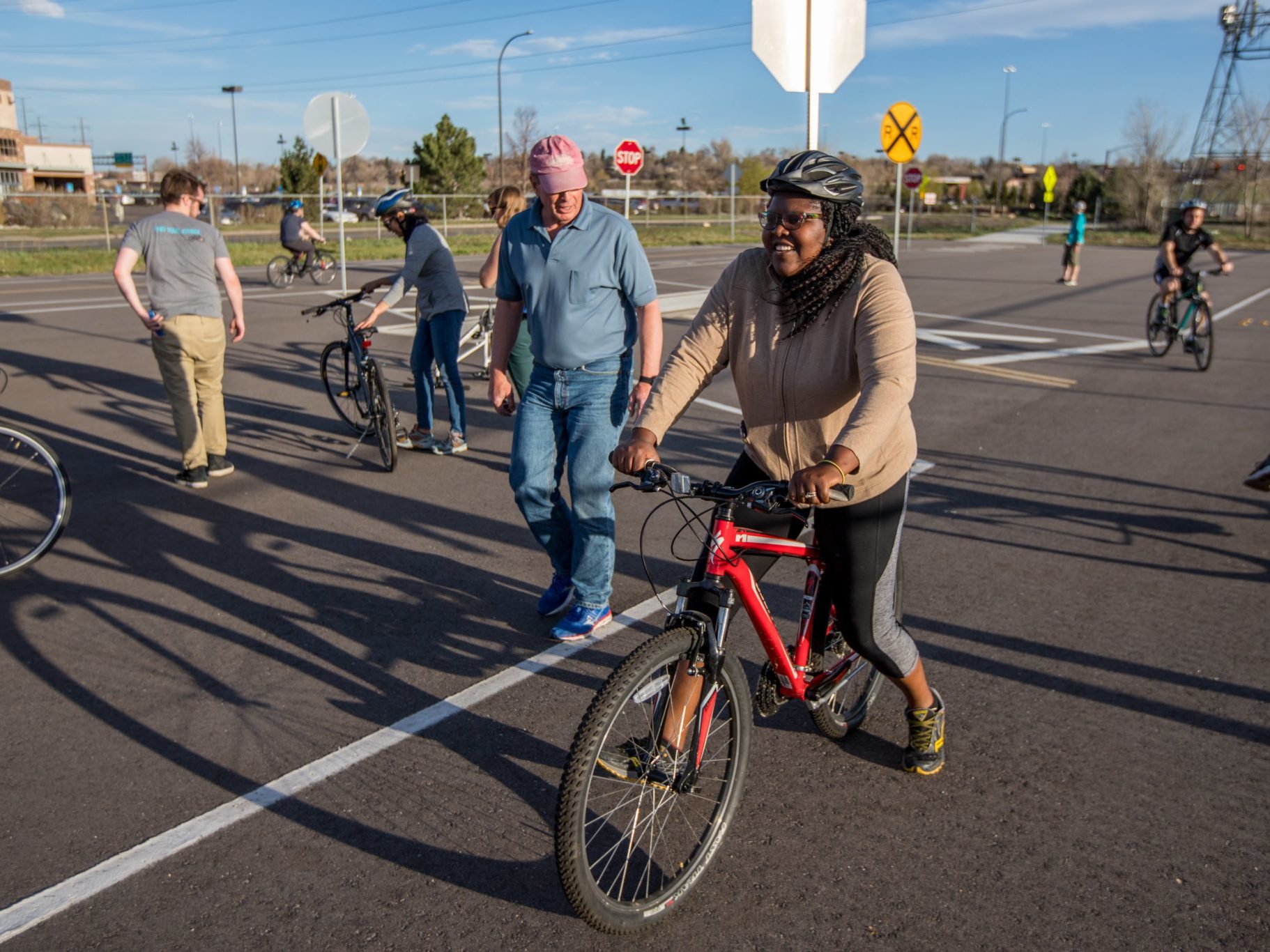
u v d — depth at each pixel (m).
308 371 10.64
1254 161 49.16
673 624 2.66
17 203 40.12
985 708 3.81
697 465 7.26
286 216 19.12
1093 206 68.00
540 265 4.19
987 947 2.59
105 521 5.92
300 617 4.62
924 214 63.31
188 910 2.72
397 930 2.66
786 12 4.39
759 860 2.94
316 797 3.24
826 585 3.12
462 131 49.62
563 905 2.76
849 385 2.84
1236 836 3.03
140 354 11.36
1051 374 10.71
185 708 3.80
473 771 3.40
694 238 37.44
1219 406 9.18
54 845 2.99
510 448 7.62
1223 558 5.37
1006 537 5.70
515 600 4.83
